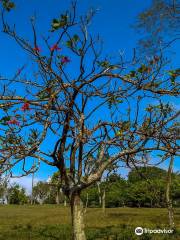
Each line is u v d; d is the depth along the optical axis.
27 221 29.81
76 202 7.40
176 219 24.66
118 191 43.31
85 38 7.17
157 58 7.26
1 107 6.87
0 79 6.92
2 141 6.64
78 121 7.26
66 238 16.75
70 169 7.53
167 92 7.25
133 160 7.92
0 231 19.67
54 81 7.23
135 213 32.91
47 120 6.99
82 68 7.31
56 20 6.88
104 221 26.22
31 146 6.60
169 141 7.32
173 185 38.91
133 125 7.35
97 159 7.45
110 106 7.45
